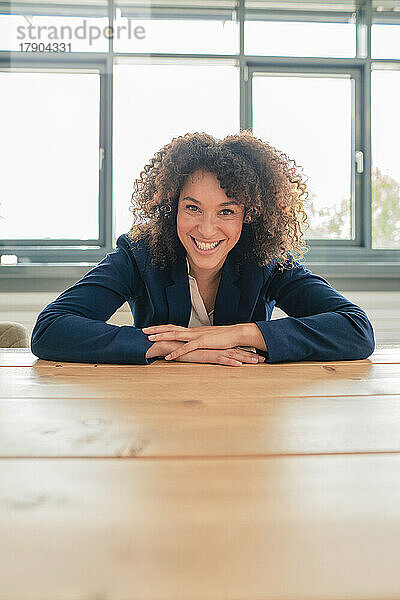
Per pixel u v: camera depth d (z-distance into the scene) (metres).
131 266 1.40
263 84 3.29
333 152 3.34
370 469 0.46
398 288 3.14
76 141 3.24
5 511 0.37
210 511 0.37
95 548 0.32
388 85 3.35
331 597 0.27
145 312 1.43
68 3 3.11
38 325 1.18
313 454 0.51
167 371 1.00
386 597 0.27
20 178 3.24
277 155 1.38
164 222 1.36
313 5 3.20
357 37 3.29
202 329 1.15
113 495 0.40
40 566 0.30
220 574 0.29
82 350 1.11
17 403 0.73
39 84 3.21
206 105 3.24
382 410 0.69
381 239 3.39
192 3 3.15
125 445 0.53
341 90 3.32
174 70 3.22
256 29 3.23
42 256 3.21
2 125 3.21
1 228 3.25
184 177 1.28
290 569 0.30
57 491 0.41
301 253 1.51
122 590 0.28
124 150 3.23
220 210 1.28
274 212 1.35
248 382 0.88
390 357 1.21
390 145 3.37
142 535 0.34
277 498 0.40
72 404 0.72
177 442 0.54
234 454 0.50
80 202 3.27
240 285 1.39
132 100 3.21
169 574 0.29
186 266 1.38
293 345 1.12
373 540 0.33
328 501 0.39
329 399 0.75
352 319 1.19
